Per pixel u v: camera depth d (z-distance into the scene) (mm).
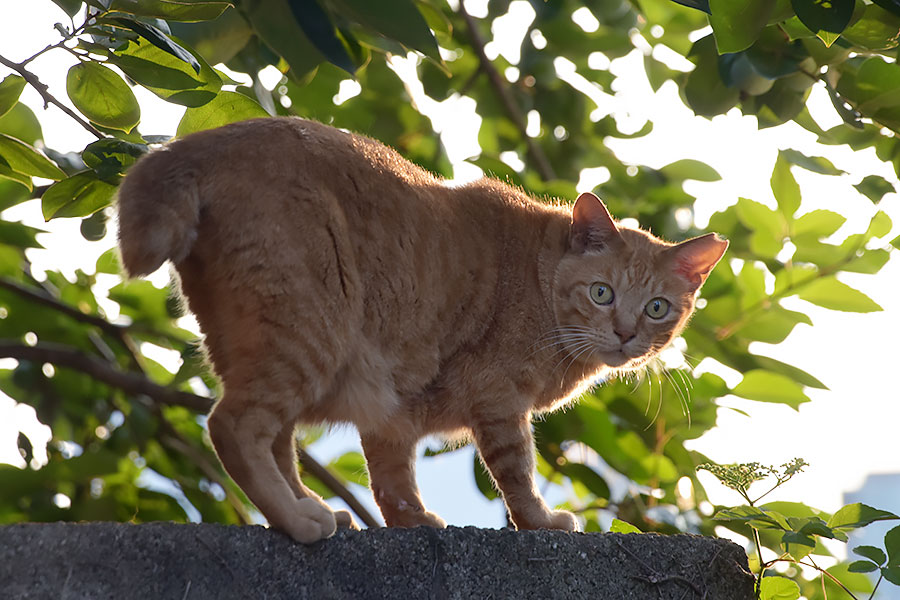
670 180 7184
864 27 3889
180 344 6508
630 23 7164
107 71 3830
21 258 6488
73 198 4012
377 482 4027
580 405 5562
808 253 5641
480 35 7297
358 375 3443
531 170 7383
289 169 3223
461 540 2977
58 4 3814
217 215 3113
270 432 3121
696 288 4461
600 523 6395
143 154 3568
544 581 3059
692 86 4895
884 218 5363
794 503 4914
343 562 2826
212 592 2621
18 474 5297
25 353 5660
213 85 3930
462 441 4367
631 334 4176
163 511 6320
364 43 5316
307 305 3152
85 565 2467
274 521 2871
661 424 5598
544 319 3986
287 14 4445
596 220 4199
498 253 3941
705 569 3299
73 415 6863
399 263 3467
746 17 3494
